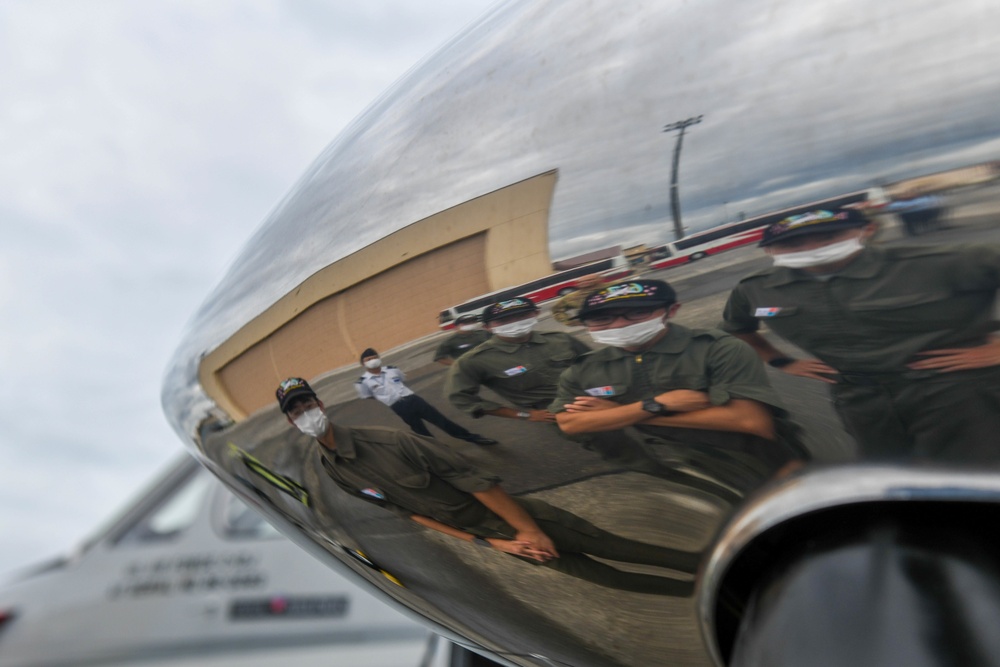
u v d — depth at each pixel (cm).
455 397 73
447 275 72
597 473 73
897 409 64
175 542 399
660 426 69
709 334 66
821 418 65
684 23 69
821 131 63
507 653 96
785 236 64
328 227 80
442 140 76
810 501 65
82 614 382
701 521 71
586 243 68
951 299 61
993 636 56
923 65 62
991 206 60
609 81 70
